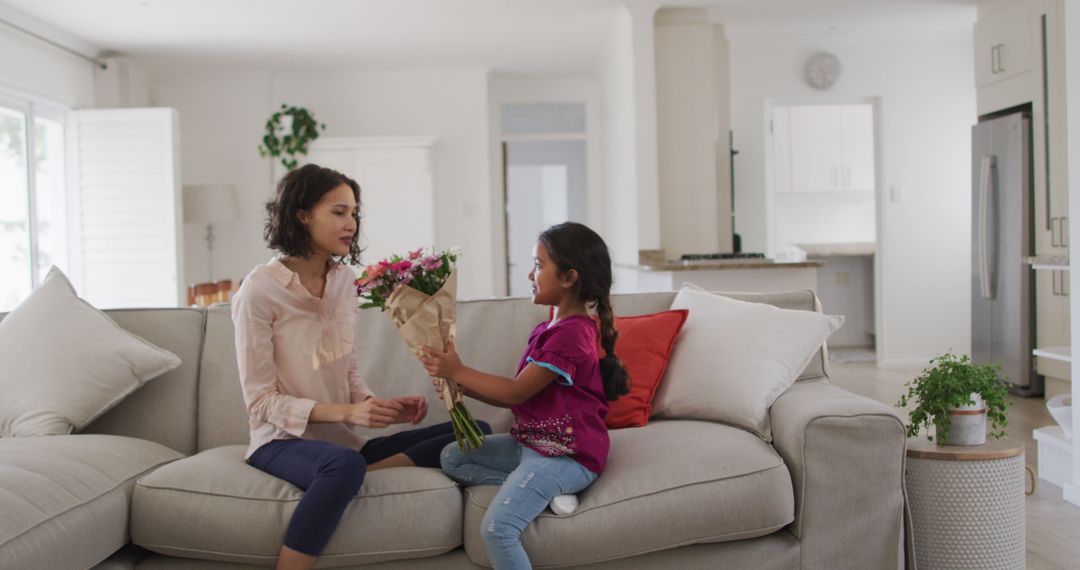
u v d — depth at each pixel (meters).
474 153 7.71
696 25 6.00
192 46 6.51
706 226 6.01
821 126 7.99
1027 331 5.42
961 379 2.26
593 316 2.06
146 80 7.30
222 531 1.85
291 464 1.92
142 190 6.21
